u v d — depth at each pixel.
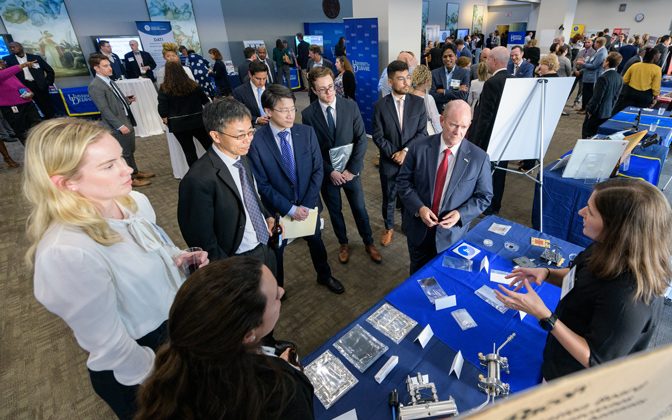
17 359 1.90
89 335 0.84
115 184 0.89
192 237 1.40
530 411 0.16
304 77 9.84
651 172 2.31
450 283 1.44
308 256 2.73
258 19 9.25
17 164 4.60
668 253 0.78
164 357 0.57
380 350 1.15
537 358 1.10
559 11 9.97
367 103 5.22
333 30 10.39
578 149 2.20
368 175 4.14
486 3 15.12
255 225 1.55
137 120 5.88
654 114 3.70
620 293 0.80
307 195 1.97
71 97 6.75
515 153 2.38
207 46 8.65
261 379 0.58
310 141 1.93
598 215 0.85
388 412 0.97
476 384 1.03
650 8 13.05
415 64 3.83
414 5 4.75
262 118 3.03
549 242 1.66
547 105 2.19
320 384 1.05
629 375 0.18
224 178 1.38
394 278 2.42
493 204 3.09
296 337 1.99
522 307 0.97
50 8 6.54
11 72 4.27
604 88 3.86
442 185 1.74
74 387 1.73
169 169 4.52
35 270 0.79
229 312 0.54
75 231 0.83
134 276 0.96
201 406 0.53
